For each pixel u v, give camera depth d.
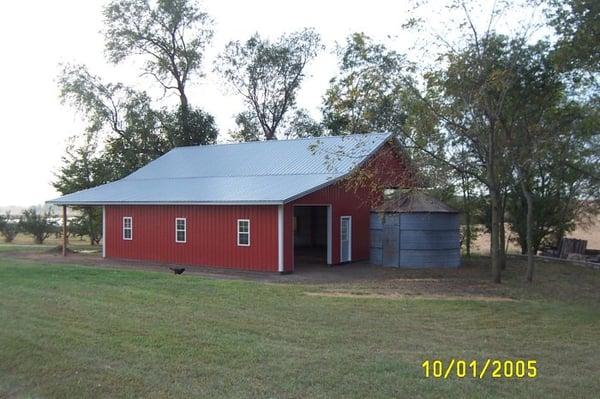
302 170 23.28
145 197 23.42
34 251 28.88
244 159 27.06
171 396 6.20
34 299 11.37
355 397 6.07
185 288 13.04
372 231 22.47
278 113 47.75
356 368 6.98
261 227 19.66
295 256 26.16
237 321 9.53
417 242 21.22
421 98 15.88
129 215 24.36
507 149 16.69
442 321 9.99
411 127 16.69
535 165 19.73
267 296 12.26
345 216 22.77
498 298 13.09
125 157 38.66
